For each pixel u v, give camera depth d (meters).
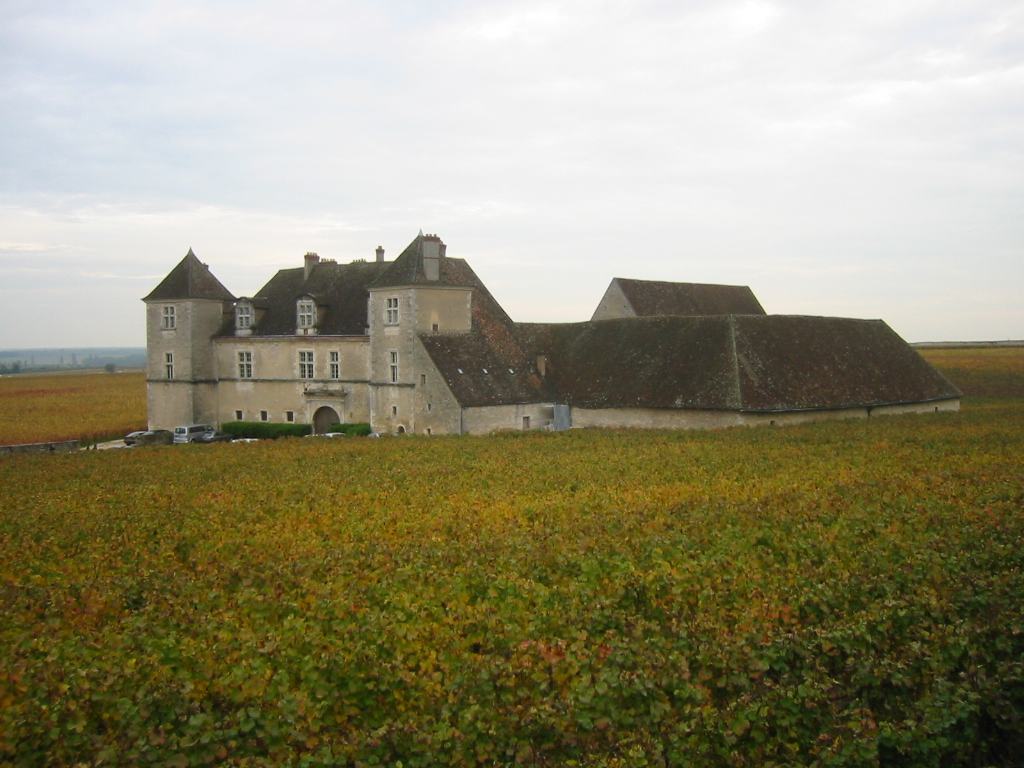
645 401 47.69
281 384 56.62
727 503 22.42
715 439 39.00
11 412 78.88
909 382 53.88
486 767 9.93
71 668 11.65
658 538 17.95
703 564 16.12
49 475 33.59
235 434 57.47
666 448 36.03
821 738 10.24
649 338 52.25
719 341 48.72
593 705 10.50
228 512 23.66
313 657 12.07
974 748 10.66
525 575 16.38
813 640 12.30
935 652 11.80
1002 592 14.09
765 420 45.00
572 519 21.33
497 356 51.38
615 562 16.59
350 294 55.72
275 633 13.10
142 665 11.60
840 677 11.95
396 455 36.59
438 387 47.56
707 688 11.47
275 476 31.17
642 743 9.91
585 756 9.85
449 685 11.28
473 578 15.96
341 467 33.00
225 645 12.54
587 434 43.75
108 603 15.23
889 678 11.48
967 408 57.38
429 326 49.66
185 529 21.53
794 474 28.27
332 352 54.28
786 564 17.05
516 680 11.32
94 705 10.70
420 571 16.19
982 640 12.23
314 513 23.11
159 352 60.22
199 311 59.06
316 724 10.48
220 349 59.50
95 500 26.50
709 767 10.12
